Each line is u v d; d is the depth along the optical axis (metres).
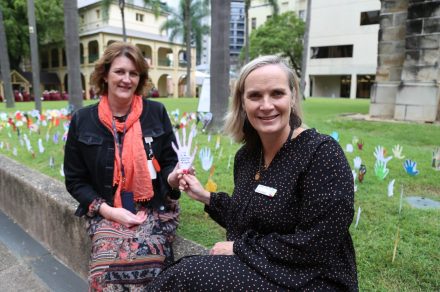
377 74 10.64
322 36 37.94
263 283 1.36
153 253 1.94
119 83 2.14
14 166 4.12
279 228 1.48
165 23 33.41
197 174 4.23
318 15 37.88
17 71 32.03
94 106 2.27
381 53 10.48
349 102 21.77
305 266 1.37
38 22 29.36
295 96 1.63
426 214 3.02
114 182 2.14
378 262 2.23
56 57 38.62
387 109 10.48
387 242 2.47
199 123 8.15
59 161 5.02
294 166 1.46
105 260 1.90
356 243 2.47
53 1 29.78
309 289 1.36
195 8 33.31
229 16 7.07
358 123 9.09
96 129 2.18
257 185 1.58
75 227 2.72
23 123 8.29
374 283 2.04
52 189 3.21
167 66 38.19
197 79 40.94
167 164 2.32
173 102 18.30
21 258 3.10
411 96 9.66
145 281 1.87
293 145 1.52
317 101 23.23
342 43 36.84
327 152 1.41
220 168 4.49
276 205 1.47
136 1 35.97
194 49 38.94
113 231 2.03
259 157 1.70
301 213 1.41
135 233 2.02
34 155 5.36
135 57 2.16
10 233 3.59
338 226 1.32
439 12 8.97
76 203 2.83
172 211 2.28
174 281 1.41
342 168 1.38
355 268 1.48
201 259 1.45
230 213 1.73
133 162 2.14
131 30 35.34
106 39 33.66
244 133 1.75
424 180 4.03
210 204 1.91
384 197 3.44
